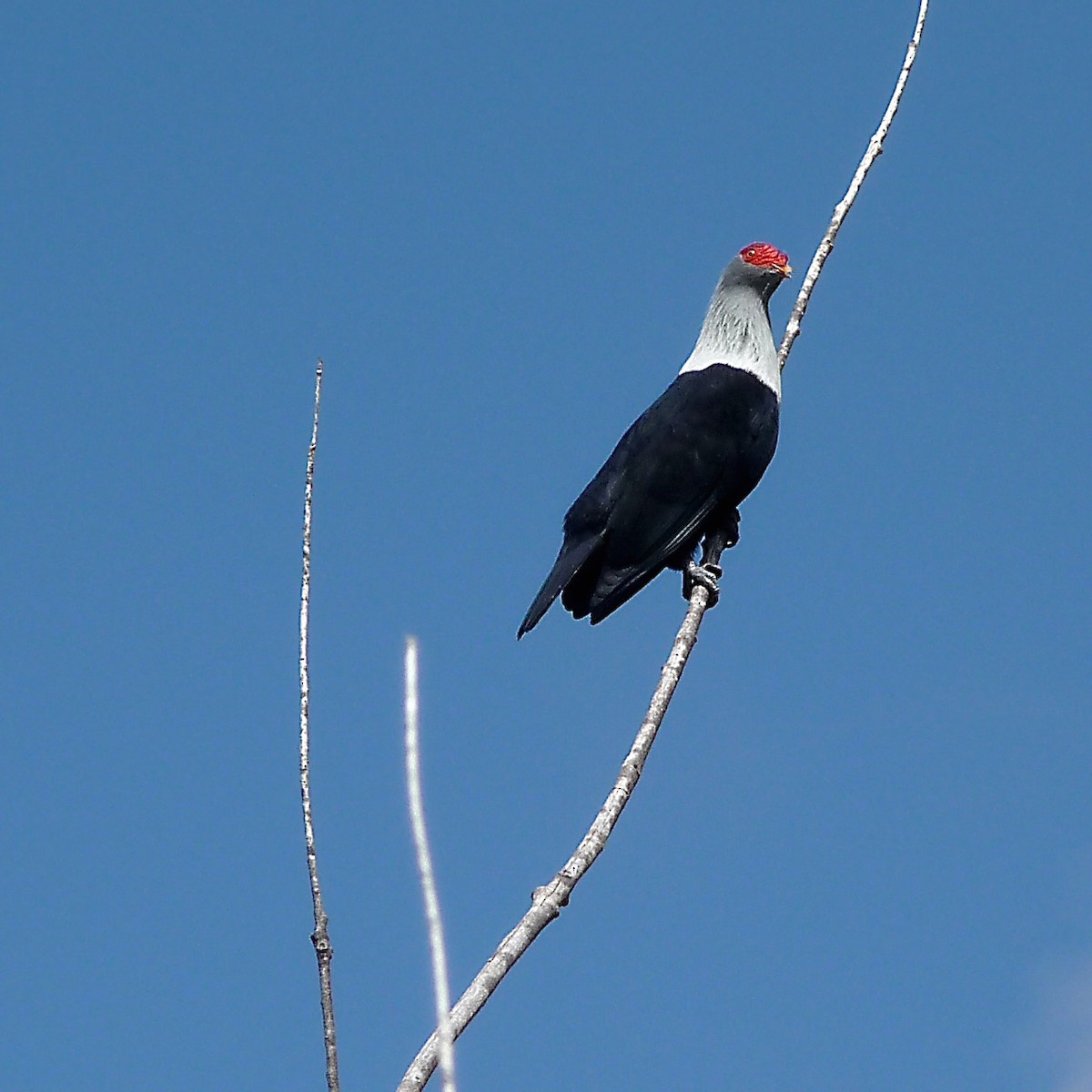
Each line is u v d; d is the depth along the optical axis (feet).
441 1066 13.75
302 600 20.71
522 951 18.62
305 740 19.79
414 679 14.75
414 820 14.40
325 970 18.34
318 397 22.15
